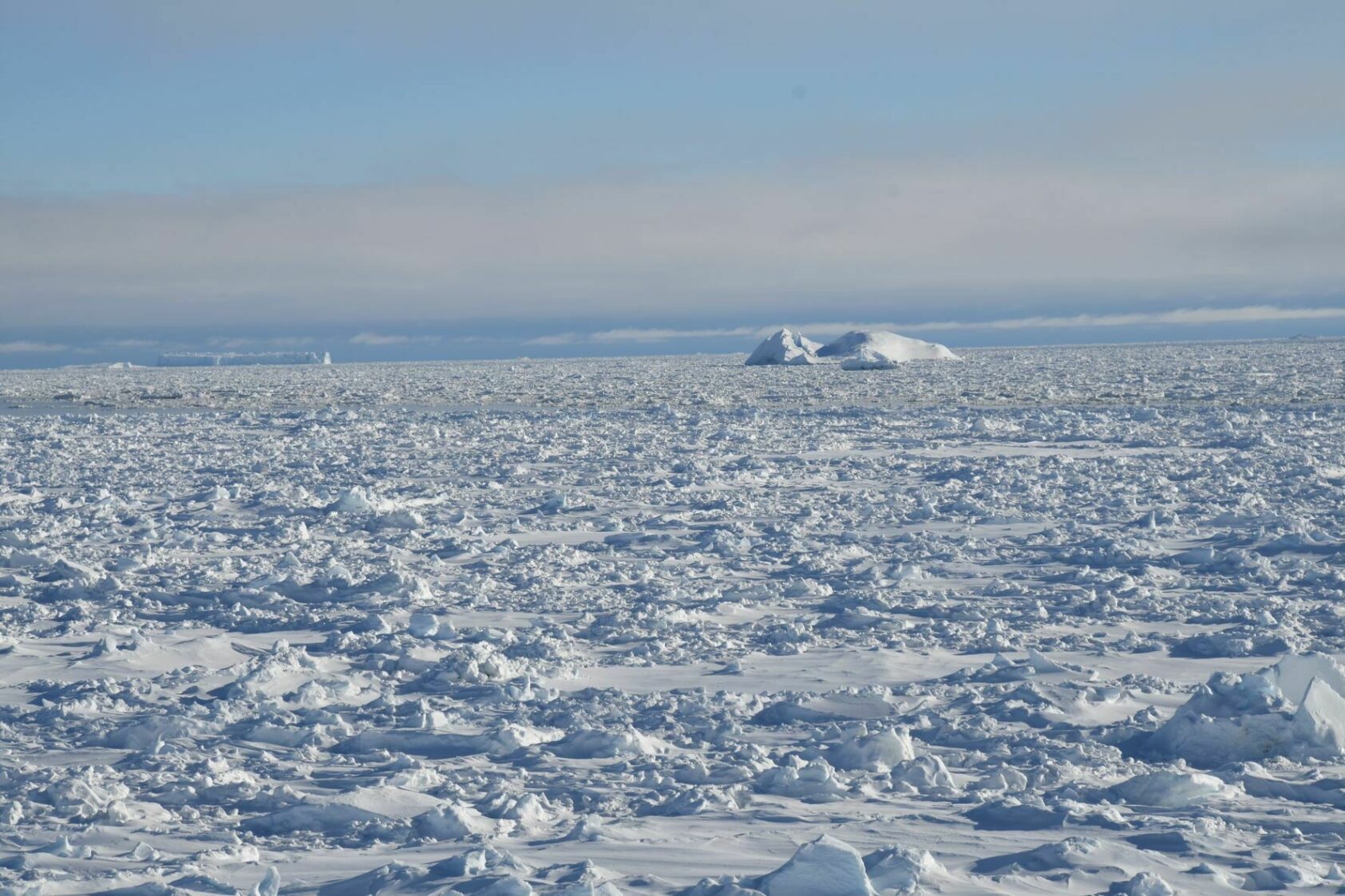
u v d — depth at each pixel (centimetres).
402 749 1164
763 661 1523
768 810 916
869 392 8925
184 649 1614
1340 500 2984
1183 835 818
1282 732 1084
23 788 1023
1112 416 6053
